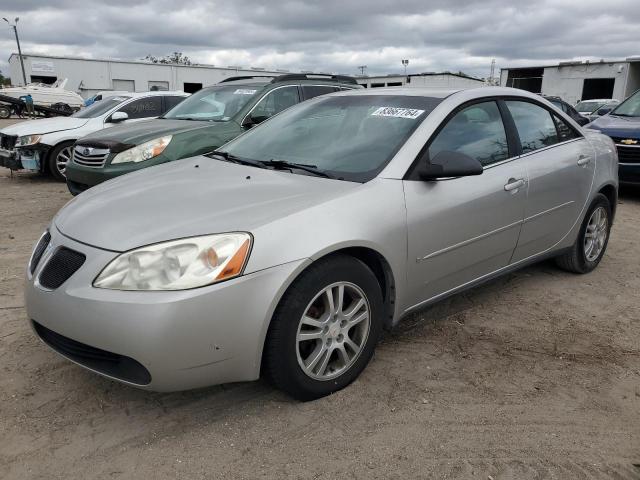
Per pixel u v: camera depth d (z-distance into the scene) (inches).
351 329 120.2
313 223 108.3
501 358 135.0
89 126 381.1
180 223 104.9
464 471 96.0
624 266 205.0
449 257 134.7
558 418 111.5
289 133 155.4
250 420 109.1
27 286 111.7
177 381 98.6
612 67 1317.7
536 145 163.0
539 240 164.4
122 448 100.7
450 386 122.2
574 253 185.5
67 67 1784.0
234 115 271.9
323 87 306.8
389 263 120.3
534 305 167.2
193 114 293.1
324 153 138.9
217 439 103.5
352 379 120.6
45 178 398.6
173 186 127.0
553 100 534.3
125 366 99.4
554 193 163.6
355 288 115.3
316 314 112.3
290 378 108.6
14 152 369.7
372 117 145.0
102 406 113.0
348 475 94.7
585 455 100.7
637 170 315.6
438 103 142.1
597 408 115.3
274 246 102.8
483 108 150.4
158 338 94.8
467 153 140.4
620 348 141.4
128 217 110.3
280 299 104.3
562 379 126.0
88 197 128.7
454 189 133.0
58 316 101.9
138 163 241.9
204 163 150.6
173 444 102.0
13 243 225.5
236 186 123.6
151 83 1879.9
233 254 99.4
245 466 96.6
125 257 99.3
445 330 149.4
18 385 119.6
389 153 129.7
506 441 104.2
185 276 97.0
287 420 109.2
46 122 381.4
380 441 103.4
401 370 128.3
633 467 97.9
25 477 93.3
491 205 141.5
